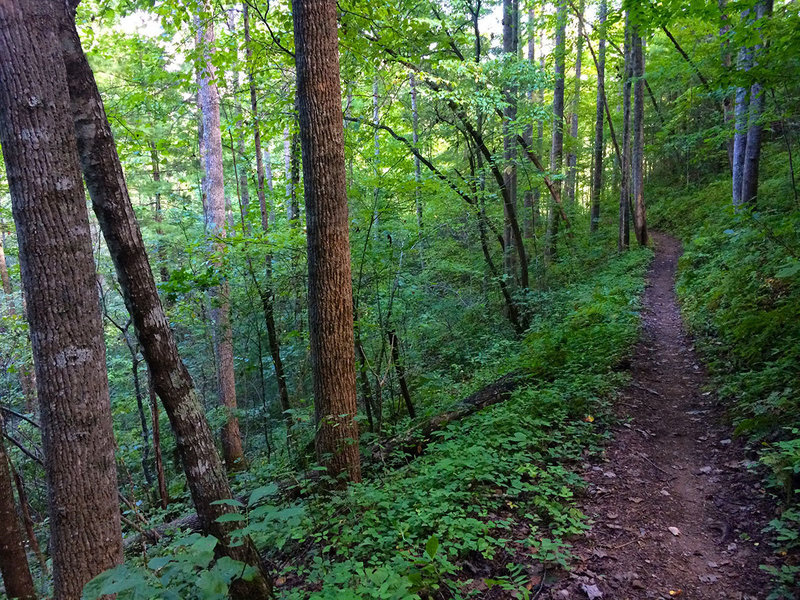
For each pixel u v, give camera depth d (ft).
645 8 26.91
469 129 36.14
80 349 9.32
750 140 37.88
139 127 30.17
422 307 39.81
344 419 16.61
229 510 11.37
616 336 28.37
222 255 26.84
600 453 17.15
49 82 8.93
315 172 15.99
